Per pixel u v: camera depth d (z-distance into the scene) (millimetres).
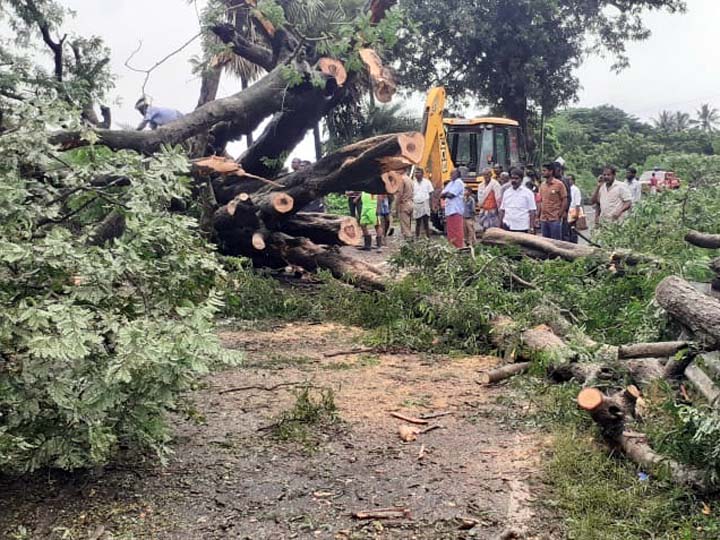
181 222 4605
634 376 5656
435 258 8938
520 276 9250
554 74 29656
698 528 3625
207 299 4332
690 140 61875
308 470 4453
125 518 3834
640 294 7891
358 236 10883
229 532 3713
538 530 3709
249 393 6000
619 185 12352
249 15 10938
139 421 4074
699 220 10164
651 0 29016
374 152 9398
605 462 4406
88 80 10586
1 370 3838
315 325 8875
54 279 4105
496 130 20094
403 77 29219
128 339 3766
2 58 9305
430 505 3994
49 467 4180
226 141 11305
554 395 5652
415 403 5758
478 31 27266
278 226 11086
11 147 4582
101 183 5395
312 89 10602
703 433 3924
